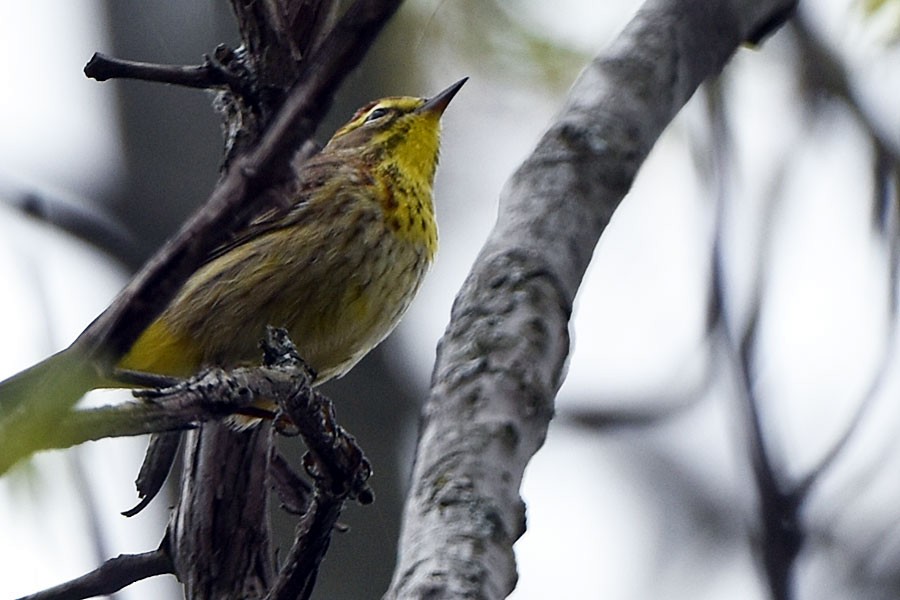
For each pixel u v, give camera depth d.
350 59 5.35
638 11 8.25
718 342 9.79
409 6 12.99
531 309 6.55
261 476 9.98
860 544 12.96
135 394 6.66
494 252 6.85
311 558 8.50
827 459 9.52
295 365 9.05
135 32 16.70
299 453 14.69
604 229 7.17
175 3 16.84
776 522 9.45
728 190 10.06
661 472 16.56
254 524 9.97
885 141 11.41
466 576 5.43
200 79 8.36
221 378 6.89
